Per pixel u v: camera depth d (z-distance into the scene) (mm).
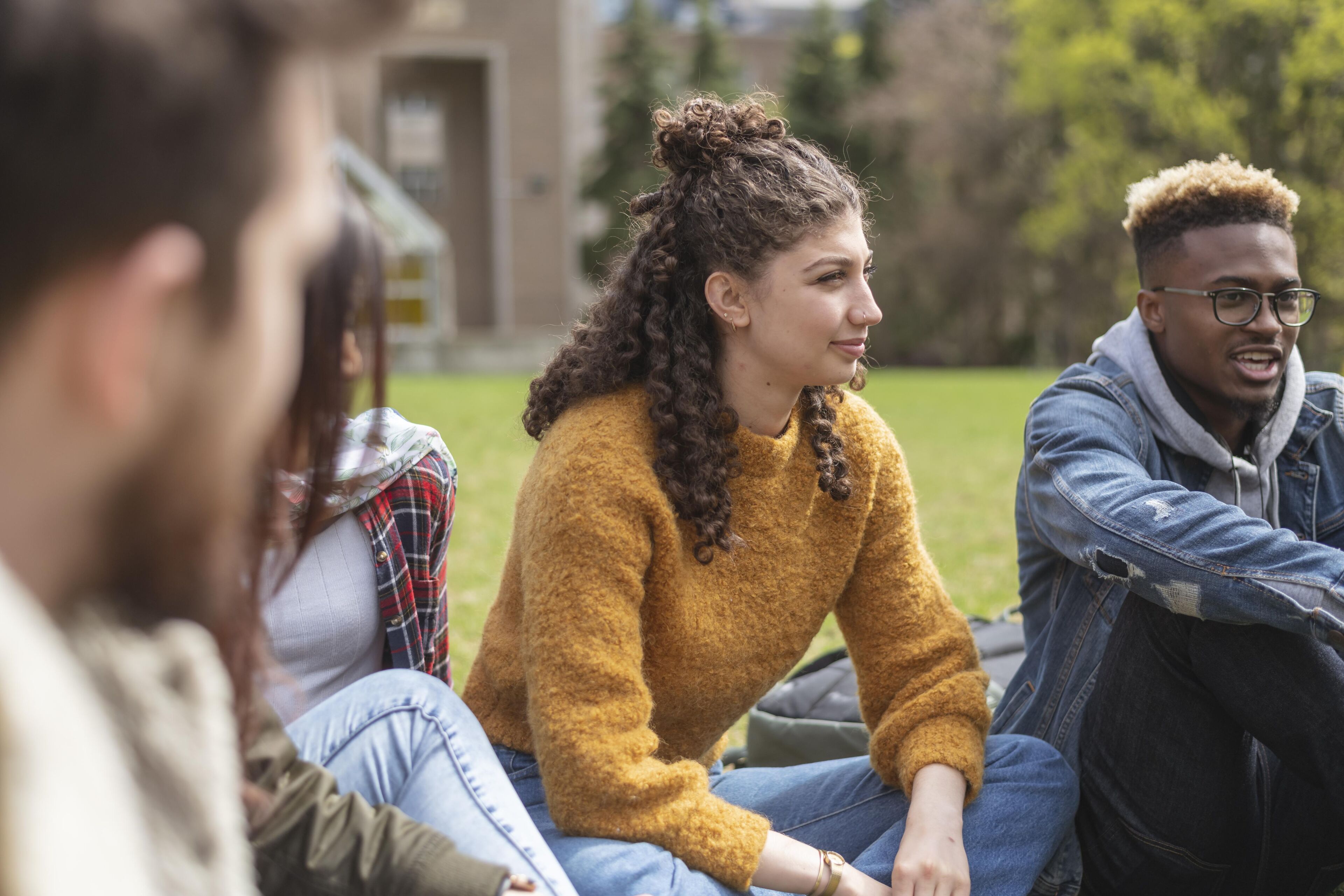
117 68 488
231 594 861
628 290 1734
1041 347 36656
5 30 469
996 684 2629
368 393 1094
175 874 679
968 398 16359
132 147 497
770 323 1688
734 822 1592
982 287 34844
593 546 1611
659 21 43562
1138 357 2115
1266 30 21547
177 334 548
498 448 9750
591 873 1543
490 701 1854
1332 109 20547
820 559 1838
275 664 1068
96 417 533
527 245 33625
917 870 1638
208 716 701
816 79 37531
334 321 1023
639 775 1564
